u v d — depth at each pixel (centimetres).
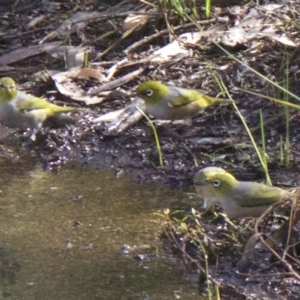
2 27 1661
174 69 1491
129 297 887
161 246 998
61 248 999
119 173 1226
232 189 1018
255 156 1229
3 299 884
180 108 1333
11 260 973
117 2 1689
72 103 1432
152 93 1334
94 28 1619
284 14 1561
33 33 1631
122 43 1576
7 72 1528
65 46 1556
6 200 1134
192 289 902
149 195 1145
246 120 1335
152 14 1591
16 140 1354
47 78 1490
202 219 1056
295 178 1166
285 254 907
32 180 1203
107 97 1436
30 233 1038
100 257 977
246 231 1001
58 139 1330
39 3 1731
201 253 971
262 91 1389
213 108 1384
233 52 1505
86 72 1488
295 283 900
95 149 1300
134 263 962
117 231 1038
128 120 1362
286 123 1262
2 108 1356
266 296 881
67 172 1234
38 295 893
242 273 922
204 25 1576
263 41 1505
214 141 1285
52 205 1116
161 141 1303
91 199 1135
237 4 1631
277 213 1022
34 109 1352
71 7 1708
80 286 912
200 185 1035
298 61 1437
